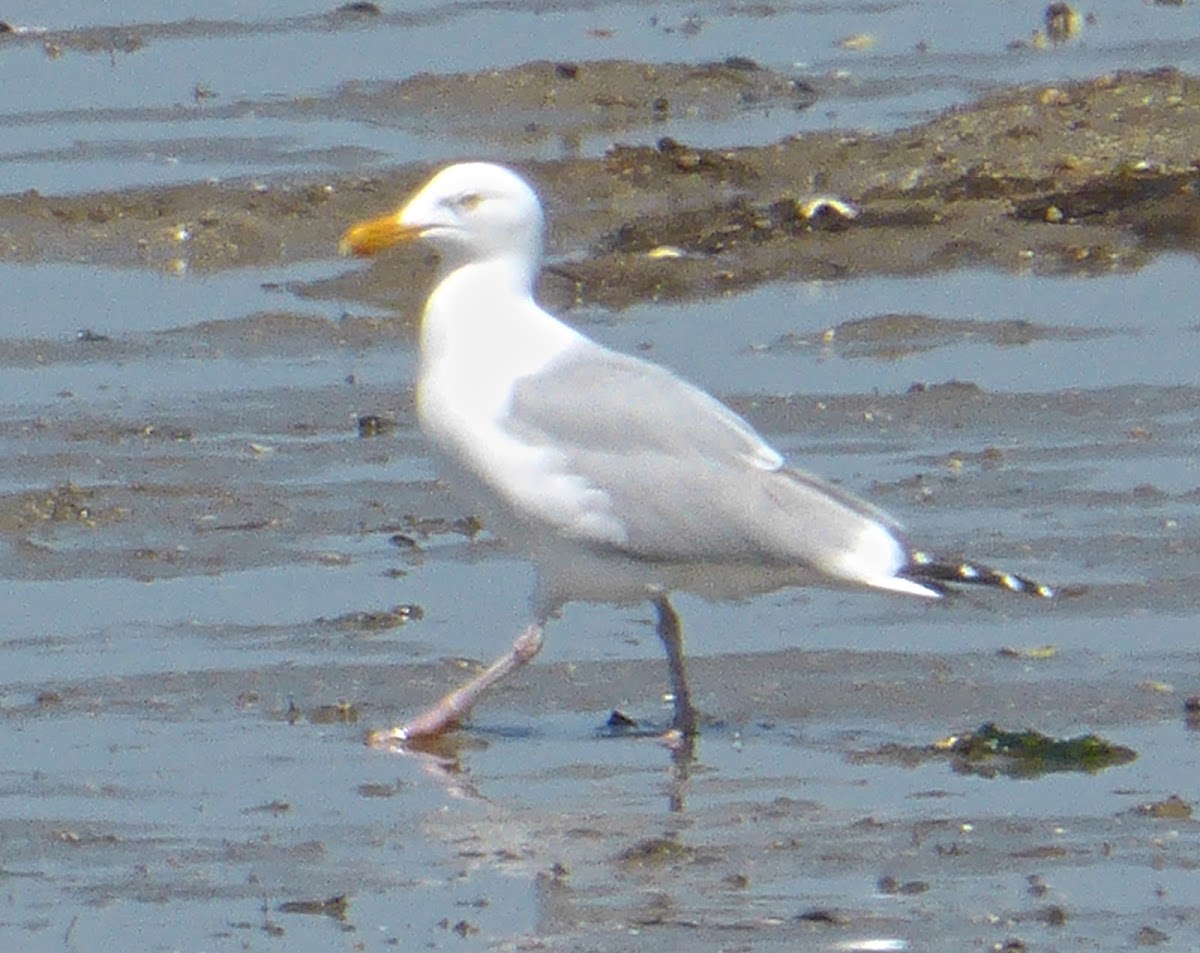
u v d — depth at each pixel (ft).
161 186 80.33
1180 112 80.23
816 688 43.42
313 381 61.57
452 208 43.19
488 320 42.86
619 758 40.83
